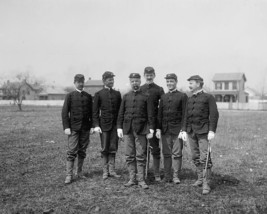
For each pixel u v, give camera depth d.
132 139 6.07
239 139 12.67
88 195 5.48
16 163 7.84
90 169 7.42
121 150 9.86
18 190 5.72
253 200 5.23
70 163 6.35
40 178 6.54
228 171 7.25
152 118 5.96
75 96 6.49
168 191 5.74
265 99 76.44
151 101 6.05
